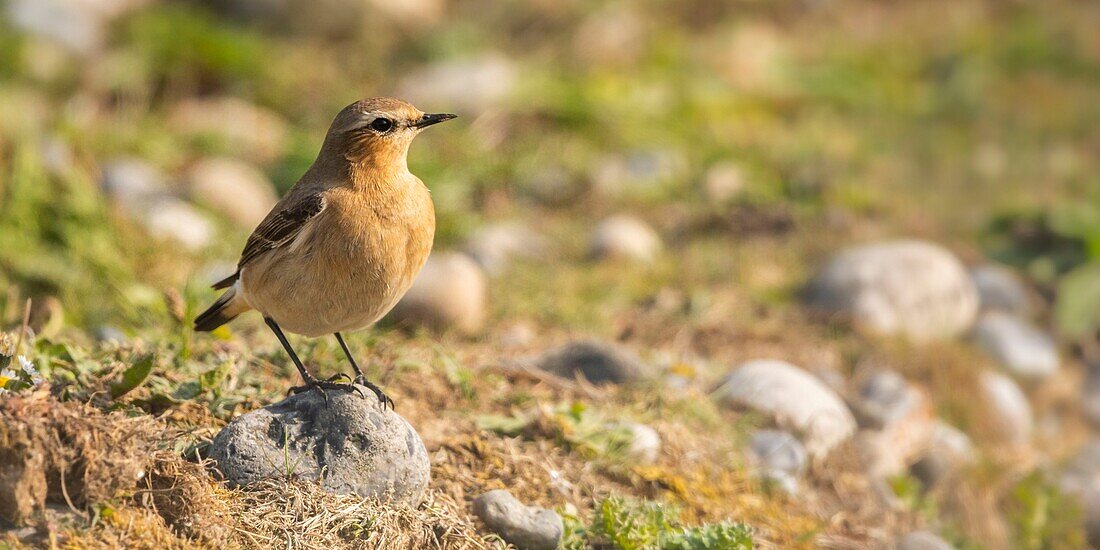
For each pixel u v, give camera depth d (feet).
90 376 27.12
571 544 26.78
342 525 23.80
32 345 28.22
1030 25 72.84
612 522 26.89
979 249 52.13
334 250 25.59
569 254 48.14
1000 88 67.46
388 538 24.00
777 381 36.19
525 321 41.42
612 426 31.50
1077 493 38.63
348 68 59.36
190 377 28.55
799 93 63.46
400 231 26.07
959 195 56.29
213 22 60.80
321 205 25.59
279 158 52.47
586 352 35.40
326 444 24.63
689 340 41.88
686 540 26.71
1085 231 52.01
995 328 47.09
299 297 26.04
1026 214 53.16
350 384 26.00
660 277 46.55
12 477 21.30
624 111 57.72
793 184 54.49
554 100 56.75
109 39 57.47
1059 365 47.78
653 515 27.35
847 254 47.24
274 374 30.63
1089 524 38.99
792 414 35.17
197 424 26.48
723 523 27.04
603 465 30.07
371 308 26.40
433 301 38.45
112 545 21.58
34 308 34.27
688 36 66.69
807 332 43.55
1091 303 49.34
